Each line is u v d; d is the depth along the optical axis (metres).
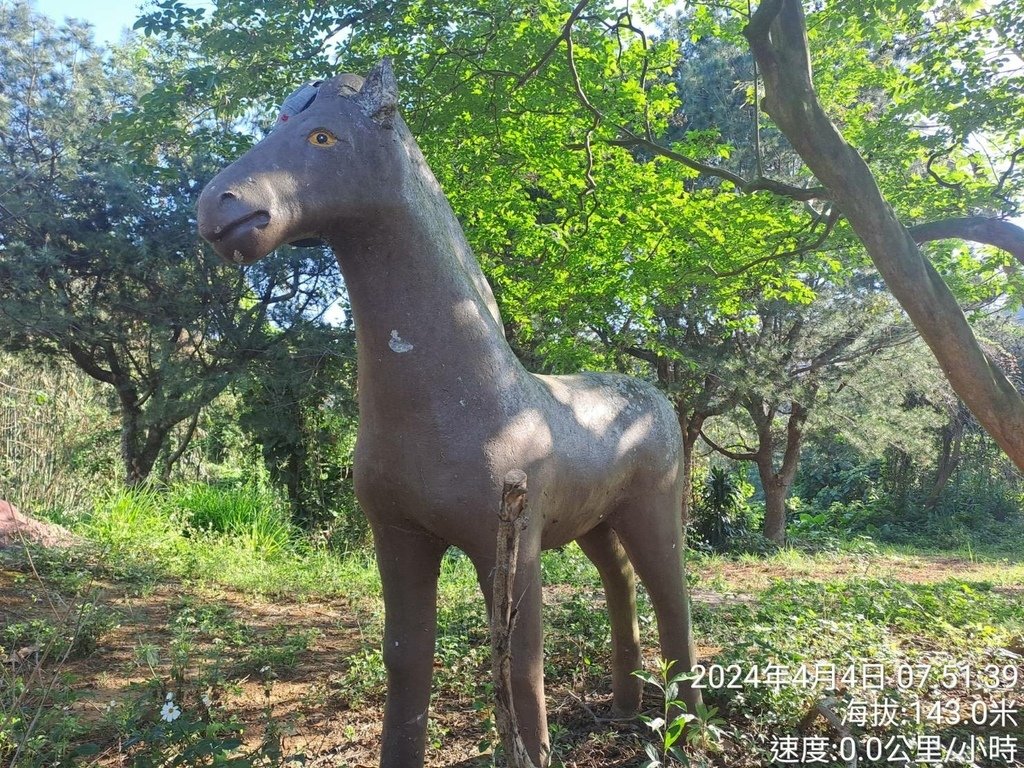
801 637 4.18
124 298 10.00
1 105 10.12
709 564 10.59
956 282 7.13
